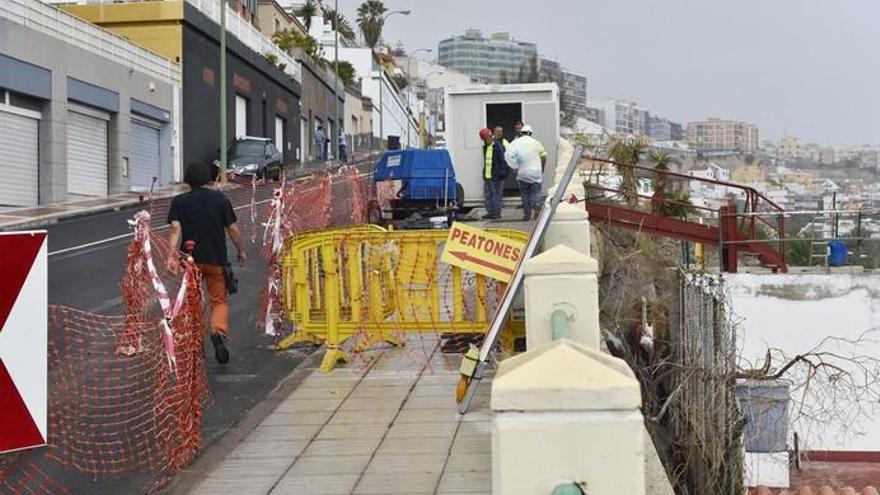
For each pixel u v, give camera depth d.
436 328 9.07
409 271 9.12
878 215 23.42
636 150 24.38
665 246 21.08
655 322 13.78
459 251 8.79
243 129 48.97
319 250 9.49
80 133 31.23
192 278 7.14
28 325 4.27
